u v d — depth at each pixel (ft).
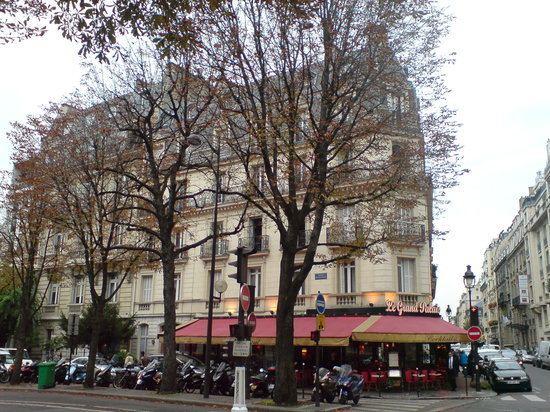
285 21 48.88
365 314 82.48
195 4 28.27
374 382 72.33
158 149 85.51
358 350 83.51
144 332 108.37
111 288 116.57
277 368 50.49
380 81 53.67
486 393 70.90
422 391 73.72
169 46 28.94
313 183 50.14
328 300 87.81
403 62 53.01
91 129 70.95
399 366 78.43
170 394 59.26
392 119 56.65
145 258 79.20
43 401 54.13
